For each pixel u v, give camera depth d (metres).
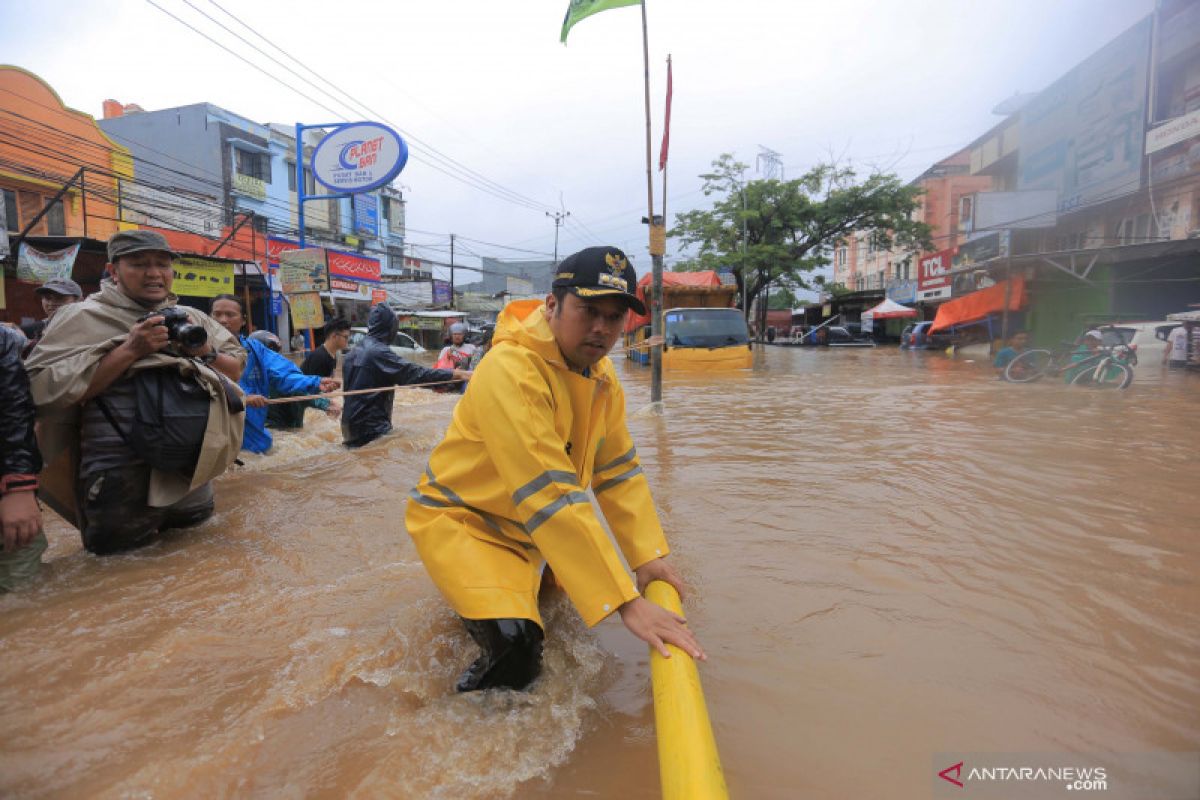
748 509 3.47
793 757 1.51
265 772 1.45
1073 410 7.47
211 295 14.92
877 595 2.37
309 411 7.41
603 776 1.46
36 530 2.46
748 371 13.70
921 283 29.94
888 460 4.67
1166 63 16.47
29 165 15.40
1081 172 19.55
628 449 2.15
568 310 1.79
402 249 36.91
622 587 1.63
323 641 2.05
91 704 1.70
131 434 2.75
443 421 7.43
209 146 24.81
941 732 1.59
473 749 1.54
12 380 2.42
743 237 33.34
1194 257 15.13
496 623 1.75
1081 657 1.91
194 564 2.74
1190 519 3.19
